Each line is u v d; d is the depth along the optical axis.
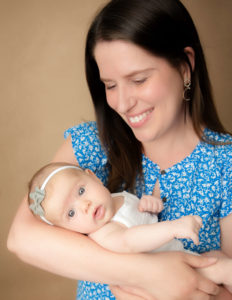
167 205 1.73
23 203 1.72
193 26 1.62
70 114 3.67
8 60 3.56
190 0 3.46
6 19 3.50
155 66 1.47
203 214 1.69
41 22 3.52
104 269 1.40
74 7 3.51
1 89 3.59
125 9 1.44
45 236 1.48
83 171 1.68
